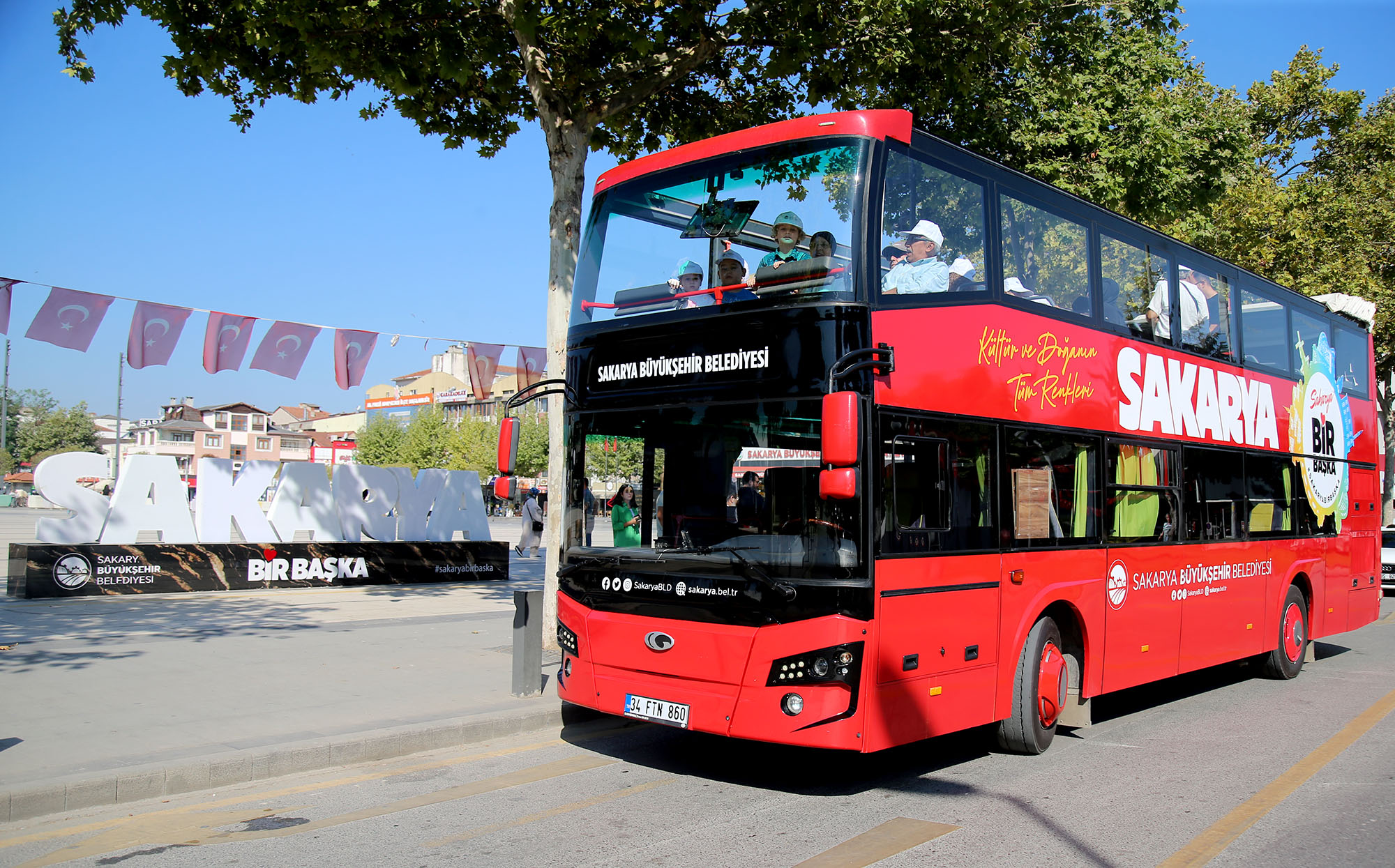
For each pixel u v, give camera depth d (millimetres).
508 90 11359
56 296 10070
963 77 11438
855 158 6180
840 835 5441
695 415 6348
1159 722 8922
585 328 7113
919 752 7594
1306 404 12031
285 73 11227
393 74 10328
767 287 6152
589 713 8320
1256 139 27422
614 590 6629
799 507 5855
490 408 75938
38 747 6363
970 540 6613
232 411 99500
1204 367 9844
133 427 101062
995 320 7020
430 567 18672
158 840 5180
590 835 5383
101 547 14859
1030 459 7258
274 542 16797
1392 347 28250
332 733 6957
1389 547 22984
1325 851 5273
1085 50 14133
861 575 5715
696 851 5141
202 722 7176
